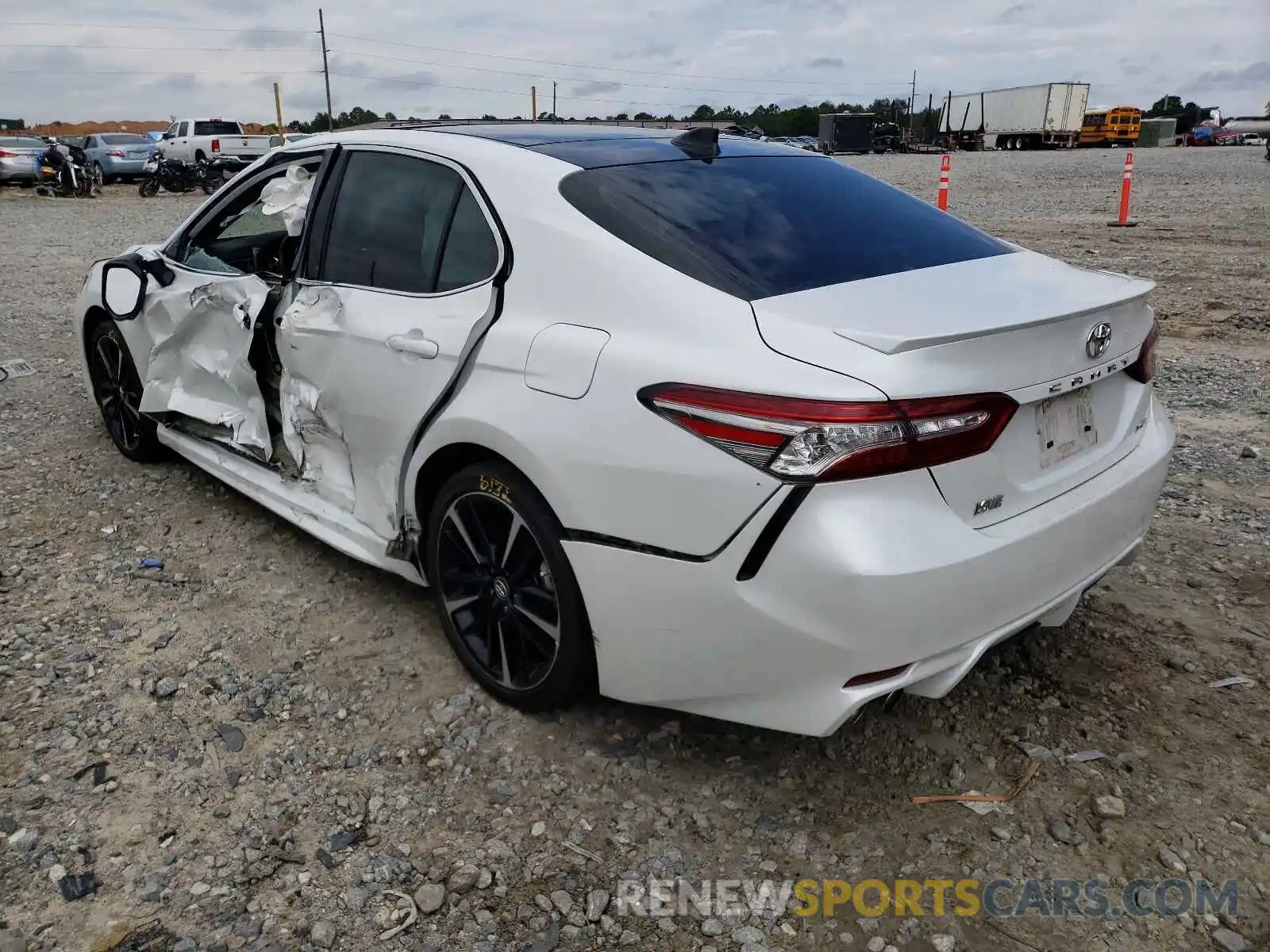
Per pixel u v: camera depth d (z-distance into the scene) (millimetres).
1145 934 2248
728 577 2301
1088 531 2588
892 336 2203
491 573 2967
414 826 2576
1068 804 2639
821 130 60000
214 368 4066
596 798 2672
